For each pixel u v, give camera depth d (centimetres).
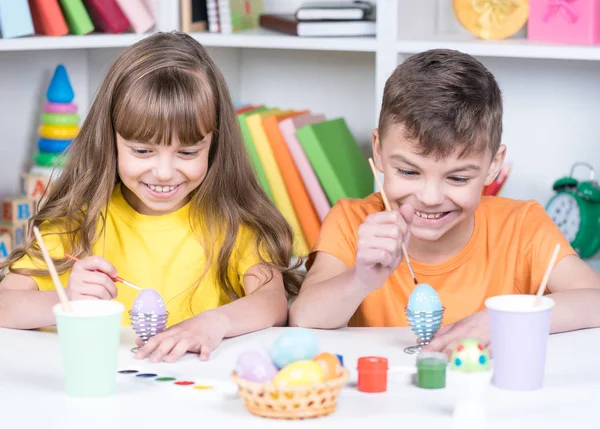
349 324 172
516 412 100
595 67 238
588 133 242
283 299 157
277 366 105
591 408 102
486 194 235
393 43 216
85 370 104
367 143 270
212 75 162
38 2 225
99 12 234
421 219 153
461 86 147
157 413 100
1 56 254
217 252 171
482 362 114
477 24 223
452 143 143
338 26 225
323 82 273
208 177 169
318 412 98
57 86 247
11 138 259
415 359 122
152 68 153
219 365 120
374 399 105
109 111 159
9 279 164
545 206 248
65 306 105
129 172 154
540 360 108
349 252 169
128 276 172
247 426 96
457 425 96
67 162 172
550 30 214
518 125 248
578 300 141
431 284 169
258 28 254
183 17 237
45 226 168
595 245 227
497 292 168
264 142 228
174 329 128
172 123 149
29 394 106
